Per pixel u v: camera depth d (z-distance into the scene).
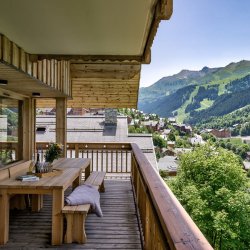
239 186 17.84
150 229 2.84
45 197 6.16
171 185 20.38
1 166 5.05
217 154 19.25
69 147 8.77
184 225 1.52
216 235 16.34
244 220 15.66
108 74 7.71
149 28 2.70
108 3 2.12
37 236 4.05
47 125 18.59
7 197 3.85
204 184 17.94
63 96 7.02
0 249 3.64
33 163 4.82
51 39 3.08
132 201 6.04
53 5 2.17
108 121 18.53
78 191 4.48
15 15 2.38
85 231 4.30
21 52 3.47
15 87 5.14
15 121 5.94
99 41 3.12
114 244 3.85
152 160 14.05
